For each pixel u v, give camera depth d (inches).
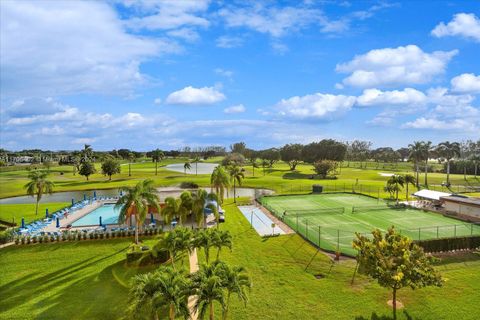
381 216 2541.8
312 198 3452.3
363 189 4033.0
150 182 1781.5
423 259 1065.5
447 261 1508.4
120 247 1729.8
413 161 4534.9
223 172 2406.5
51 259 1572.3
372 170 7332.7
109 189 4365.2
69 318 1071.0
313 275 1375.5
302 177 5728.3
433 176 5718.5
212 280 818.2
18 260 1558.8
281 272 1407.5
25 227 2123.5
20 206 2962.6
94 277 1374.3
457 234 2007.9
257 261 1536.7
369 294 1210.0
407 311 1093.8
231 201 3193.9
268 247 1743.4
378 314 1079.0
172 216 1846.7
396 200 3211.1
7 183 4726.9
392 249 1062.4
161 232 1942.7
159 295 781.9
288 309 1111.0
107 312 1104.8
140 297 804.0
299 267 1460.4
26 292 1250.6
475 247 1663.4
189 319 1011.9
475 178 5403.5
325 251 1665.8
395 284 1011.3
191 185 4163.4
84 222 2374.5
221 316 1069.1
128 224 2242.9
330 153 7022.6
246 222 2325.3
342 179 5354.3
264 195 3673.7
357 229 2134.6
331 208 2881.4
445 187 4308.6
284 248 1722.4
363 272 1095.6
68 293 1238.3
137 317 853.2
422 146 4399.6
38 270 1451.8
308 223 2301.9
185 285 823.1
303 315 1075.9
